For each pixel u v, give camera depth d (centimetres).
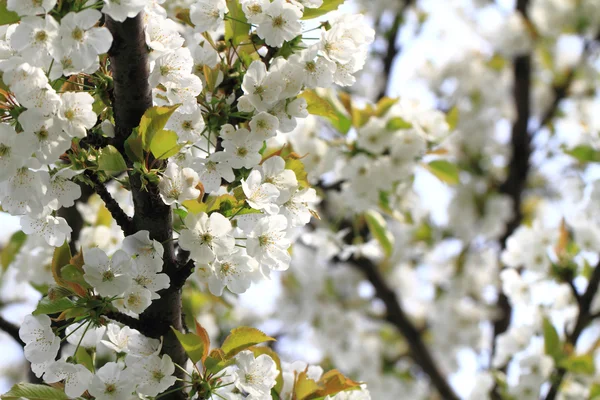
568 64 445
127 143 176
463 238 425
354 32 181
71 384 177
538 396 230
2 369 344
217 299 218
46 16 171
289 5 179
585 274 238
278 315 410
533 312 240
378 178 222
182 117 180
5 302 223
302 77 180
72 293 178
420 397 398
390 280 402
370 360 399
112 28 175
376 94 432
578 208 244
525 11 445
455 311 412
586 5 431
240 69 183
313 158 220
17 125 175
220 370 179
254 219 180
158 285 177
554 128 431
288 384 189
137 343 180
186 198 176
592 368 223
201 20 182
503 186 427
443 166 230
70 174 176
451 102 468
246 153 180
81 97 174
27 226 179
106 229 208
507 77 467
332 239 247
